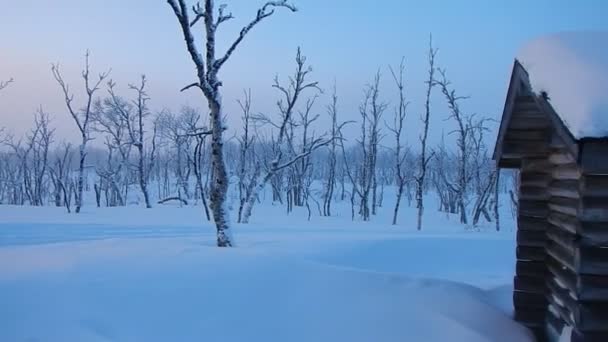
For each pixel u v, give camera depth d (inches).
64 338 189.0
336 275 258.7
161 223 895.1
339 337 211.8
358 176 2082.9
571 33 203.5
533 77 196.2
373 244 519.2
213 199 401.1
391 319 225.0
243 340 205.5
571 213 204.4
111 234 646.5
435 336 214.5
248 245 487.2
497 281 396.2
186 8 380.2
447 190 1866.4
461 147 1422.2
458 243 545.3
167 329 207.2
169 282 239.6
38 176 1857.8
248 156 1908.2
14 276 237.3
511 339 233.0
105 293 225.1
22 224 751.7
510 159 275.1
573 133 159.6
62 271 245.6
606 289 176.4
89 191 2395.4
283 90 1104.2
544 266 256.7
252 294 235.1
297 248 487.5
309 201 1947.6
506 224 1371.8
